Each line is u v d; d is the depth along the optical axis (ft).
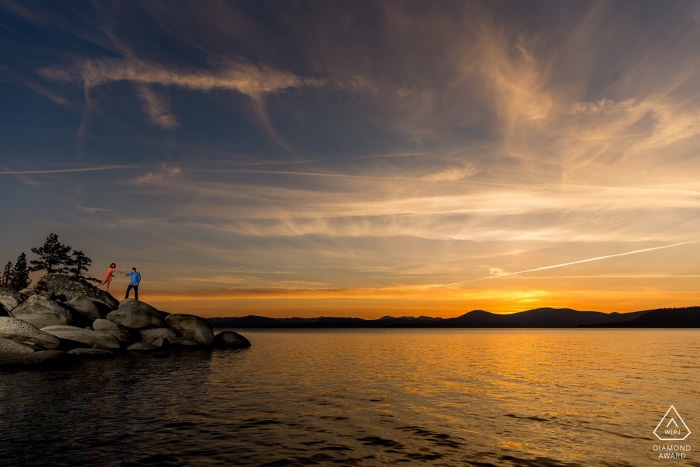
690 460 39.22
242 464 36.01
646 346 226.38
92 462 35.60
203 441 42.09
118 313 135.13
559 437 46.16
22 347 88.12
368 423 50.67
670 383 86.89
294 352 162.40
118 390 67.05
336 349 187.32
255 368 102.68
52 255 248.73
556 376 97.04
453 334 486.38
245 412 54.95
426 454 39.65
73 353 104.01
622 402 66.13
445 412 57.52
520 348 205.77
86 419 49.26
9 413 51.06
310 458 37.91
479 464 37.27
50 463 35.17
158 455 37.70
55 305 120.88
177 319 149.38
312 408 58.39
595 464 37.86
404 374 98.22
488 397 69.31
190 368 96.58
